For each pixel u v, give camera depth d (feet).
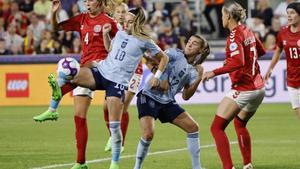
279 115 127.95
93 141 95.66
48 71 147.33
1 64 148.56
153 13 171.12
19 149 87.66
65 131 107.34
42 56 147.54
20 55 148.56
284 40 78.74
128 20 64.59
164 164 75.25
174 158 79.51
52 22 72.59
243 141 71.36
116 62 64.85
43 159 78.89
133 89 83.15
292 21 77.36
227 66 65.72
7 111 137.69
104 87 65.41
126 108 83.61
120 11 74.08
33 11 165.48
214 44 172.45
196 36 65.41
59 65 64.75
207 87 146.92
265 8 162.81
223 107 67.31
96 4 71.61
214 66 144.87
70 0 165.68
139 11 64.59
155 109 64.03
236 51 65.77
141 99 63.98
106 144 92.27
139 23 64.39
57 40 155.02
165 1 174.40
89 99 69.72
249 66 67.36
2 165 74.49
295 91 79.92
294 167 73.67
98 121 120.78
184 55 65.26
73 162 76.59
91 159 78.95
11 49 157.07
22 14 161.58
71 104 148.36
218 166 74.23
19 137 100.27
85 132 69.26
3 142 94.63
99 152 84.79
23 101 148.46
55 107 65.98
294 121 119.14
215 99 146.82
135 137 99.76
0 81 148.66
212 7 173.27
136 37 64.34
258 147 89.20
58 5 72.33
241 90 67.26
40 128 111.34
